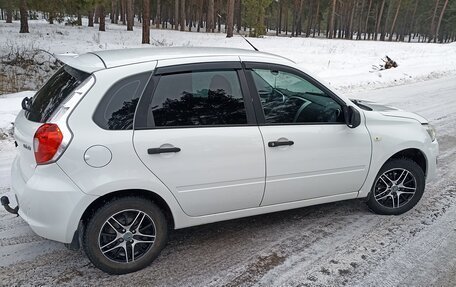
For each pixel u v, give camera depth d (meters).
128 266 3.06
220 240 3.60
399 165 4.02
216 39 31.59
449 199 4.54
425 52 25.47
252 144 3.23
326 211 4.22
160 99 2.98
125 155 2.82
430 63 19.03
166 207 3.12
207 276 3.06
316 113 3.57
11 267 3.11
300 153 3.44
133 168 2.86
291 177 3.46
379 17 59.91
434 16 59.56
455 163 5.76
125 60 3.02
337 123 3.63
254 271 3.14
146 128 2.91
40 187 2.76
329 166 3.61
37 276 3.01
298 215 4.12
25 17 24.67
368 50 26.64
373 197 4.04
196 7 60.09
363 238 3.67
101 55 3.25
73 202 2.75
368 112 3.85
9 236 3.55
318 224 3.93
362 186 3.89
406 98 10.70
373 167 3.85
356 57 21.23
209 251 3.41
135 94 2.91
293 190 3.53
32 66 15.30
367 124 3.79
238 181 3.25
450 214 4.17
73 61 3.30
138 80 2.94
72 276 3.03
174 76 3.04
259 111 3.31
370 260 3.31
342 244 3.56
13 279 2.96
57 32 27.25
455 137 7.14
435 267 3.22
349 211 4.23
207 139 3.06
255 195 3.37
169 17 70.19
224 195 3.24
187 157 3.01
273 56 3.52
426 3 67.62
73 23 33.72
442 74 15.79
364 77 13.69
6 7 28.36
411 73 15.17
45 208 2.77
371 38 67.31
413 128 4.04
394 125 3.95
